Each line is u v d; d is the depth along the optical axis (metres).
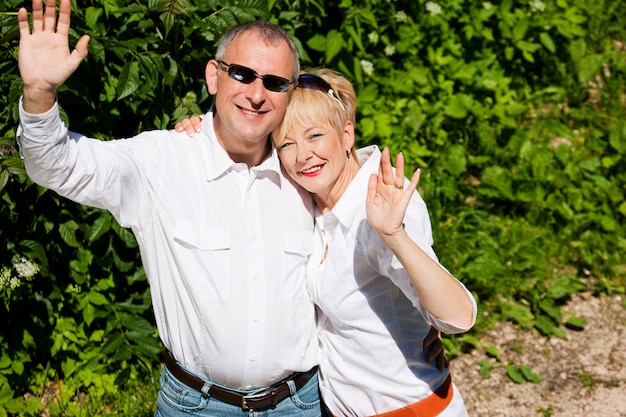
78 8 3.30
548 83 5.84
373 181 2.12
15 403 3.63
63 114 3.09
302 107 2.39
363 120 4.66
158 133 2.48
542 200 5.00
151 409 3.72
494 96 5.34
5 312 3.62
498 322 4.42
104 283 3.75
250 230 2.43
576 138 5.61
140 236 2.43
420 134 4.94
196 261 2.37
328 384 2.55
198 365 2.44
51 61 2.00
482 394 3.99
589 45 6.21
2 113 3.19
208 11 3.42
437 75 5.12
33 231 3.45
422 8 5.13
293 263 2.47
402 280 2.24
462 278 4.47
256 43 2.32
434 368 2.52
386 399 2.46
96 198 2.25
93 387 3.81
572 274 4.75
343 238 2.43
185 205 2.39
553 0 6.00
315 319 2.55
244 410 2.47
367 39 4.76
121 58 3.20
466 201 5.04
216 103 2.40
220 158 2.41
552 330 4.33
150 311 3.96
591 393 3.99
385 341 2.41
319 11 4.23
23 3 3.19
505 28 5.47
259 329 2.39
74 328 3.80
